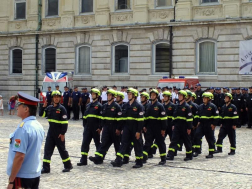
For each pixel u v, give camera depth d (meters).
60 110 11.55
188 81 26.48
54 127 11.56
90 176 11.23
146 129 13.27
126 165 12.83
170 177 11.20
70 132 20.61
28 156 6.05
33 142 6.04
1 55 37.38
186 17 29.86
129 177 11.16
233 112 14.95
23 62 36.38
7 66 37.12
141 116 12.32
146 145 13.25
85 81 33.56
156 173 11.70
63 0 34.66
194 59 29.77
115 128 12.88
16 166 5.87
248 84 28.09
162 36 30.72
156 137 13.09
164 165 12.92
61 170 11.95
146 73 31.41
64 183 10.42
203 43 29.72
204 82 29.28
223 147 16.64
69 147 15.89
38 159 6.18
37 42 35.62
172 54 30.36
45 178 10.93
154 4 31.25
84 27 33.50
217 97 24.23
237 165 12.90
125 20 32.19
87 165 12.71
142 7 31.38
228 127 15.06
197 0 29.75
